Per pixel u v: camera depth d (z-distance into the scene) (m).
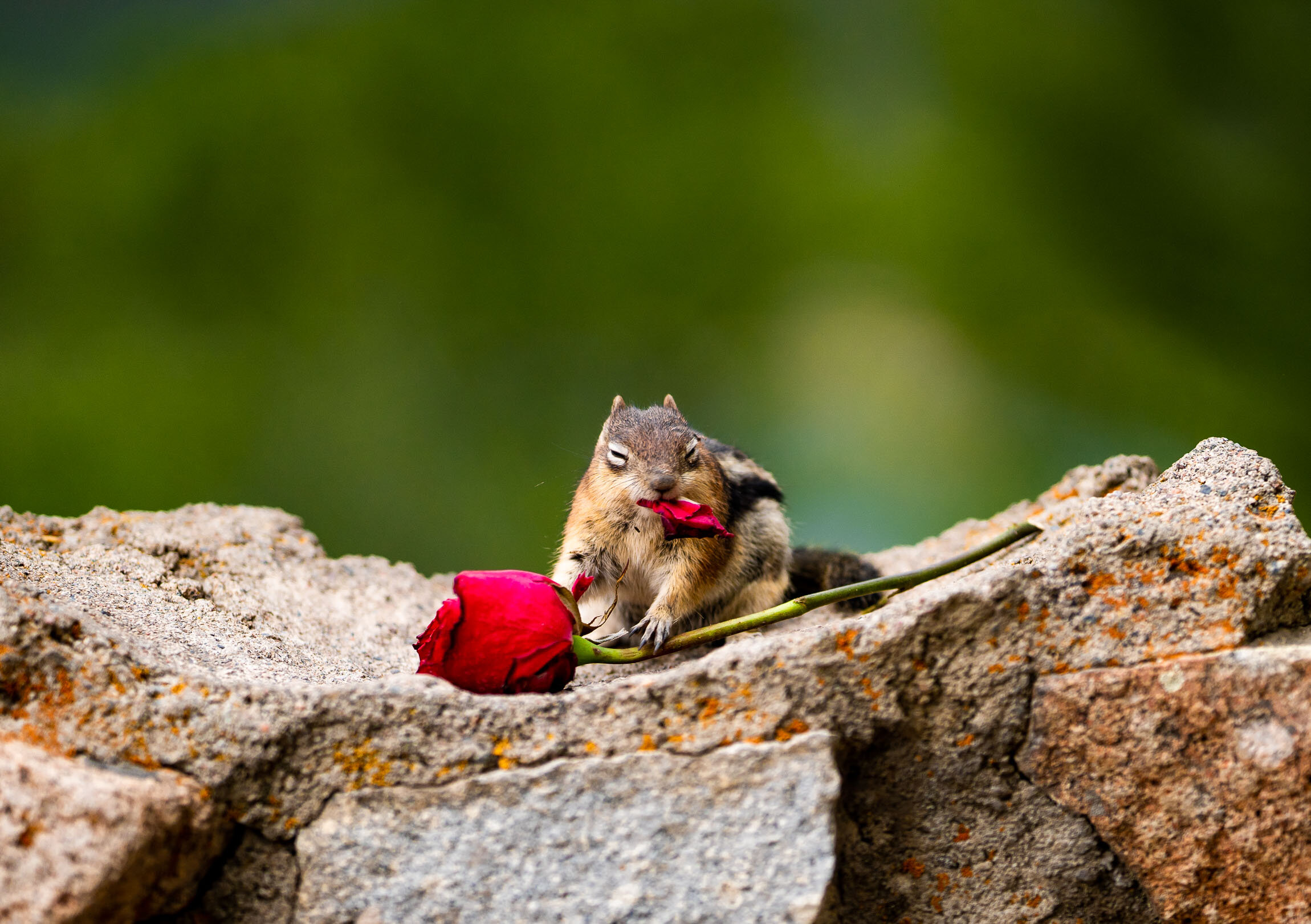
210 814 2.35
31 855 2.31
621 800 2.36
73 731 2.35
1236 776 2.37
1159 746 2.38
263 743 2.36
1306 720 2.37
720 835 2.36
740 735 2.37
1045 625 2.39
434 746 2.36
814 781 2.36
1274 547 2.39
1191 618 2.39
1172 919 2.38
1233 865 2.37
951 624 2.38
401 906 2.35
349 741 2.36
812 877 2.35
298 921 2.35
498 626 2.39
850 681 2.38
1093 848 2.38
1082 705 2.38
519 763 2.36
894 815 2.40
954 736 2.39
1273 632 2.40
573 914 2.35
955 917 2.39
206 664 2.43
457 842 2.36
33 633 2.36
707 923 2.35
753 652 2.38
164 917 2.35
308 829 2.36
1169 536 2.40
